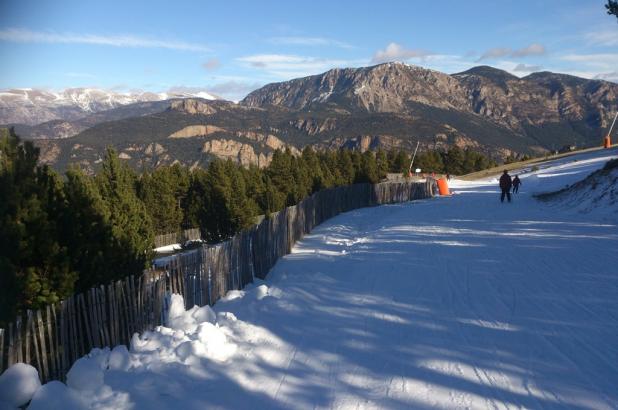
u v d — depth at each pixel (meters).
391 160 97.81
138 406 5.99
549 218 23.48
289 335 8.33
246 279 13.14
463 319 8.82
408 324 8.69
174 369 6.86
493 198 38.50
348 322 8.93
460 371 6.70
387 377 6.62
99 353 6.93
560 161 73.94
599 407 5.66
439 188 48.50
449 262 13.91
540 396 5.95
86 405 5.95
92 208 8.85
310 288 11.45
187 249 31.20
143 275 8.41
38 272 7.48
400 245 17.50
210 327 7.60
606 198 24.41
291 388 6.42
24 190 7.46
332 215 31.14
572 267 12.55
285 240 18.16
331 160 68.25
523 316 8.84
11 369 5.80
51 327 6.61
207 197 31.73
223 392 6.34
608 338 7.64
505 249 15.53
